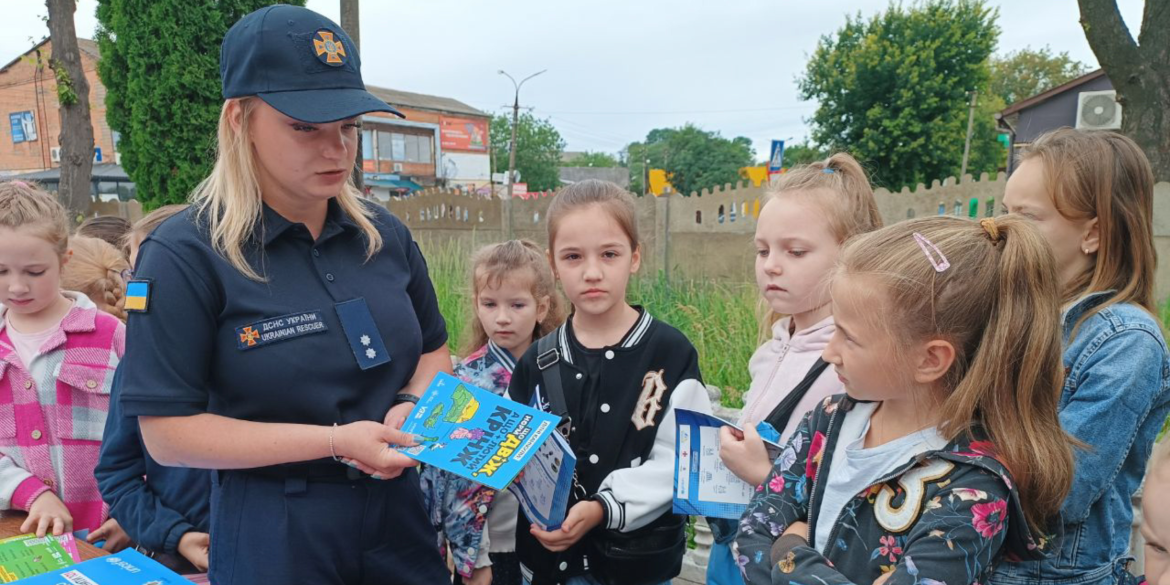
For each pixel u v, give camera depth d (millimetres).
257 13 1341
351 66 1379
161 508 1823
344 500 1459
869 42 29297
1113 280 1467
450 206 10016
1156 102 6730
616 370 1831
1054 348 1155
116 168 27078
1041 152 1545
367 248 1563
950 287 1129
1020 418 1142
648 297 5766
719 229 7148
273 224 1417
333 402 1426
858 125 30562
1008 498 1117
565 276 1855
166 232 1365
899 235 1208
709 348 4379
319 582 1438
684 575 2613
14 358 2010
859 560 1192
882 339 1152
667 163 65375
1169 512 1065
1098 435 1329
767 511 1365
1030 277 1146
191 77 9289
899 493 1164
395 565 1558
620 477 1737
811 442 1372
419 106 39969
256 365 1370
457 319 5414
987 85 30250
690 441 1642
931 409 1199
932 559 1064
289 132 1306
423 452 1383
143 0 9242
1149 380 1337
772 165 11461
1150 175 1484
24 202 1948
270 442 1329
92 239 2564
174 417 1315
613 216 1825
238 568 1417
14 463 2020
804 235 1652
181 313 1313
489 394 1603
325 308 1440
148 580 1439
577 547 1814
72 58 8805
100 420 2100
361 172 5609
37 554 1674
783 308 1710
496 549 2182
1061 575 1384
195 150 9586
